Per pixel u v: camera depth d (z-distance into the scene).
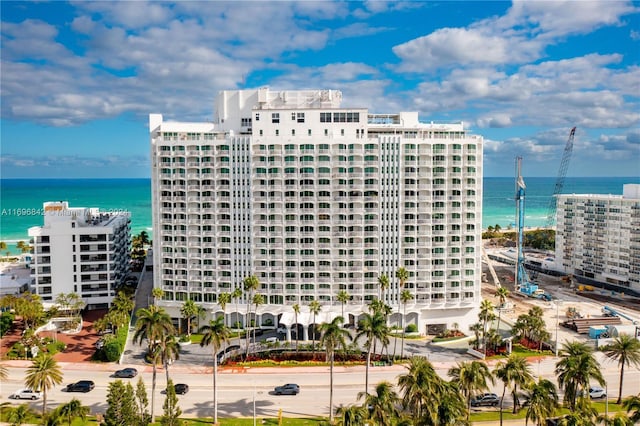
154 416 82.62
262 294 127.62
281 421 81.44
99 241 142.88
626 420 69.75
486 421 81.50
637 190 178.88
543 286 190.25
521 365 75.12
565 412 83.06
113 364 106.44
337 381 99.00
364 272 127.38
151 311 84.12
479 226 132.00
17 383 95.31
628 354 87.69
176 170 129.00
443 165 128.62
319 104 140.25
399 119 142.88
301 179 126.38
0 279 159.88
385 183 127.19
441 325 131.62
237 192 127.69
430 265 129.25
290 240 127.38
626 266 178.50
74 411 71.56
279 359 109.62
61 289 140.38
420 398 66.38
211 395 92.44
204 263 129.00
